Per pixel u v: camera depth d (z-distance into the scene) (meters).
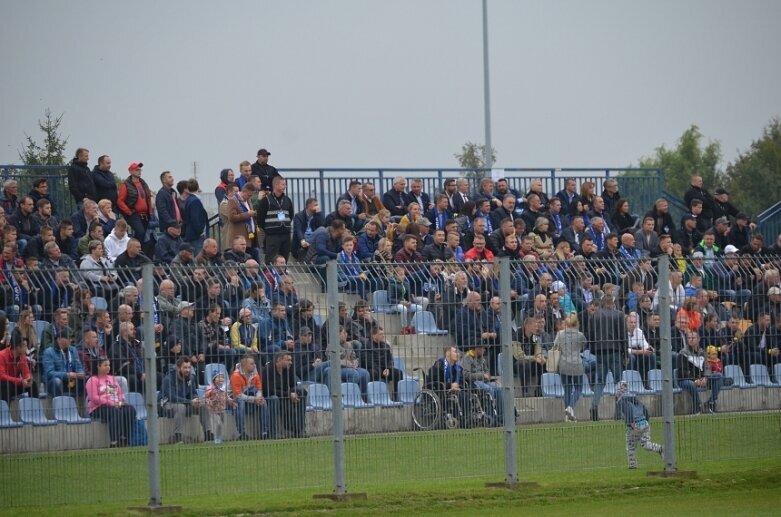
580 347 59.62
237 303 54.06
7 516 49.19
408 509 52.59
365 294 56.06
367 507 52.56
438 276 57.16
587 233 108.44
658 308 60.97
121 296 52.75
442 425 57.22
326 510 51.94
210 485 53.88
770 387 64.12
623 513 51.78
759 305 63.84
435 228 112.12
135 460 53.16
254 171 111.75
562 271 59.41
